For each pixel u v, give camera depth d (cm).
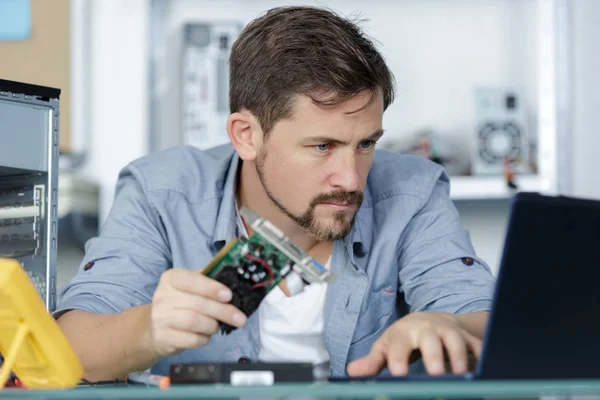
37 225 158
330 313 190
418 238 194
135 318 147
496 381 106
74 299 171
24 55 396
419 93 416
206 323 124
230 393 92
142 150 401
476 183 400
